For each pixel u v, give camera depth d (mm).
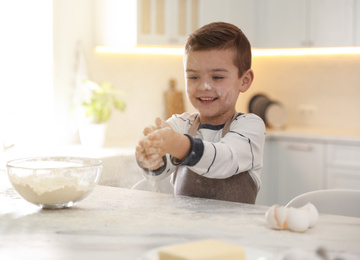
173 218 903
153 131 966
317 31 3279
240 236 797
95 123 2643
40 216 920
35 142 2527
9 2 2619
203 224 865
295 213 824
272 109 3453
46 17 2721
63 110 2699
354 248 741
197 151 1014
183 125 1313
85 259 690
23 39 2652
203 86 1221
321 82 3588
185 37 3145
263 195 3154
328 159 2961
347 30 3170
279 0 3396
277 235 805
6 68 2594
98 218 904
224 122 1250
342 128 3480
